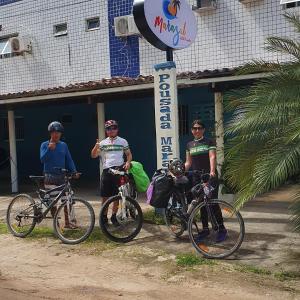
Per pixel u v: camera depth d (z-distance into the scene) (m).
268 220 6.56
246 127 4.64
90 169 12.65
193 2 10.02
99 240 5.82
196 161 5.66
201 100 10.41
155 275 4.59
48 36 12.36
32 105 10.55
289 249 5.18
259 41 9.32
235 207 4.64
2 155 14.02
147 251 5.33
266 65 5.03
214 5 9.70
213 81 7.34
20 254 5.49
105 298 4.07
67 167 6.30
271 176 4.20
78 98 9.40
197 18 9.99
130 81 8.20
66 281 4.54
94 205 8.57
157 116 6.61
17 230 6.34
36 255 5.41
